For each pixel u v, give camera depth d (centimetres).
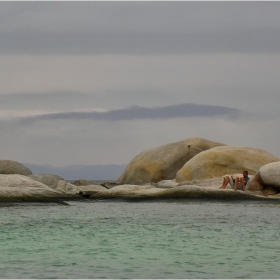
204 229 7488
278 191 12238
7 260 5391
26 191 11031
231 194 11769
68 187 15312
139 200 12162
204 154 14925
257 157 14738
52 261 5356
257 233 7131
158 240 6569
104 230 7381
